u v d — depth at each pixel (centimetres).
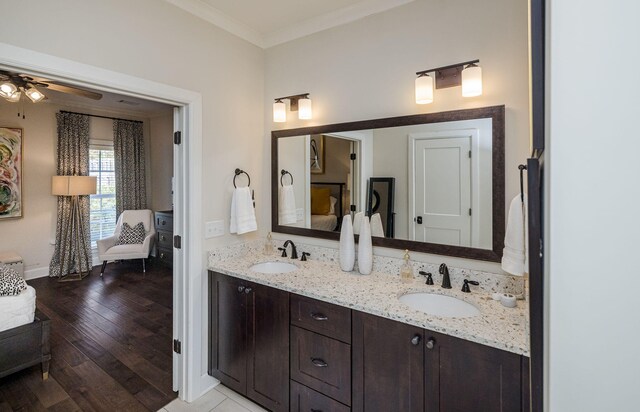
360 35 216
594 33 49
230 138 238
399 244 202
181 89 204
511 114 167
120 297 401
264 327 199
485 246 175
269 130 264
